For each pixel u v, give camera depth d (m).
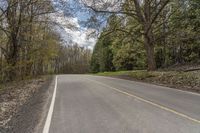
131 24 30.72
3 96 17.33
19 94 18.22
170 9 31.66
